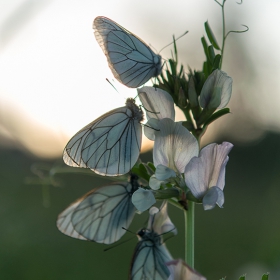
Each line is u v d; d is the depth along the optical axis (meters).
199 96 0.63
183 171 0.62
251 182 1.72
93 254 1.17
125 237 1.28
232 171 1.78
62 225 0.66
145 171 0.64
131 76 0.63
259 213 1.55
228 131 1.68
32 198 1.20
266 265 0.94
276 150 1.44
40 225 1.15
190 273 0.59
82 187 1.47
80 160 0.64
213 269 1.26
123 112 0.64
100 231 0.65
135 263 0.63
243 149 1.73
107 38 0.62
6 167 1.18
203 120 0.63
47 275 1.07
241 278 0.62
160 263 0.63
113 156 0.65
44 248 1.11
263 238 0.98
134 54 0.63
